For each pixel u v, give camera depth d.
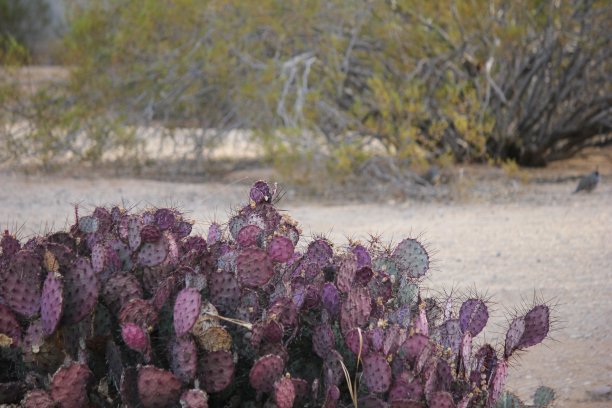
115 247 3.72
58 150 15.58
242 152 17.94
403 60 14.59
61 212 11.25
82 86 15.88
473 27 14.28
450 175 13.99
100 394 3.28
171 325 3.42
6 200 12.21
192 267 3.76
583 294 7.18
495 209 11.81
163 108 15.95
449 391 3.47
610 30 14.85
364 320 3.59
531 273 7.95
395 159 13.56
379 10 14.59
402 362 3.46
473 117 13.70
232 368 3.28
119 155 17.14
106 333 3.41
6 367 3.42
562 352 5.78
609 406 4.86
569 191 13.34
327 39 14.42
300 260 4.02
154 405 3.17
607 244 9.26
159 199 12.39
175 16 14.83
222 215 10.80
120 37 15.30
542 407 3.99
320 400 3.46
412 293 4.10
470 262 8.40
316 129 13.70
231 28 14.73
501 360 3.71
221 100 15.34
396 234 9.83
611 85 15.74
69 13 17.11
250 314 3.57
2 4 32.06
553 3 14.59
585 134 15.91
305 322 3.68
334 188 13.50
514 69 15.15
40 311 3.33
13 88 15.66
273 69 13.73
